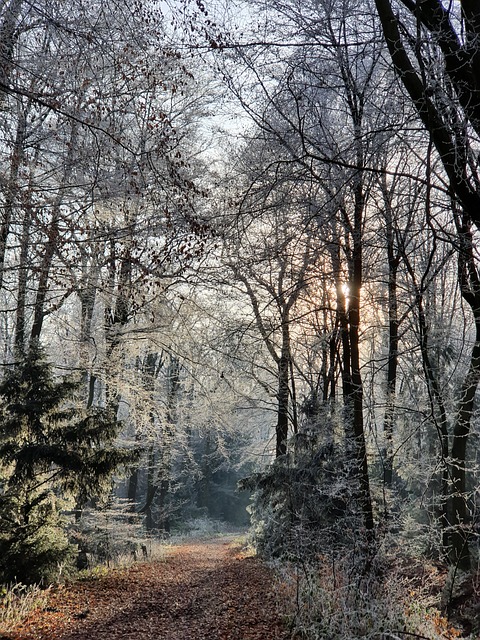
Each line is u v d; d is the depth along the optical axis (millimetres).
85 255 12047
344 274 11523
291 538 12578
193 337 16094
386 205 8289
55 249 10961
